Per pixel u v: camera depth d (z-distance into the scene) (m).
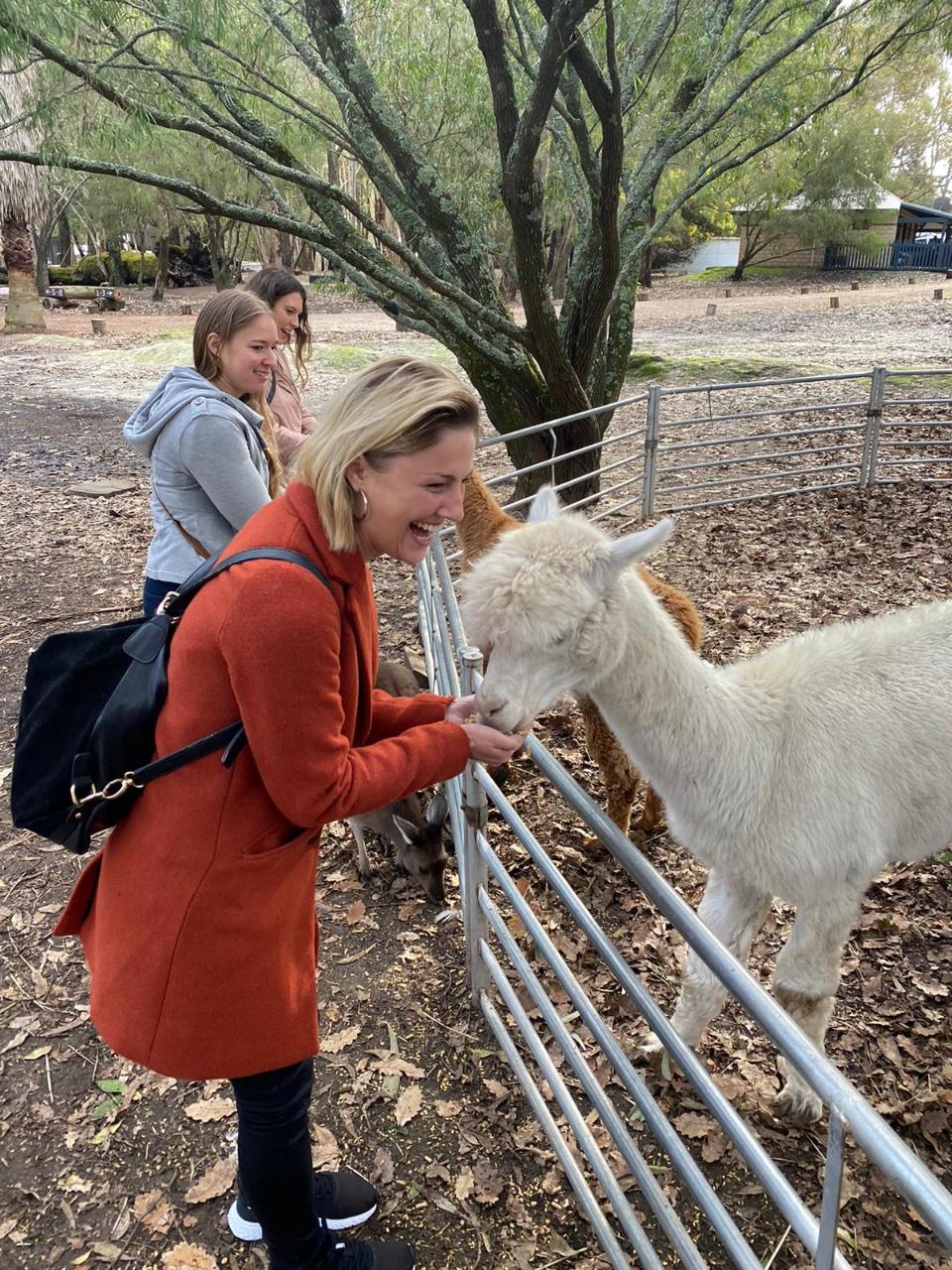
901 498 8.64
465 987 3.09
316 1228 1.91
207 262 49.28
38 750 1.60
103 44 6.04
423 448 1.39
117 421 14.03
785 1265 2.21
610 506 8.89
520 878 3.68
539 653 2.09
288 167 6.43
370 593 1.61
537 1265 2.20
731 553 7.39
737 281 44.19
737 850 2.41
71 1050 2.85
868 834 2.37
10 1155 2.51
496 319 7.38
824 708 2.42
